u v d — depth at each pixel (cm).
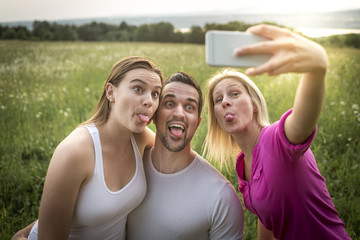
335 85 303
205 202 94
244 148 95
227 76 93
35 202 150
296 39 49
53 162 83
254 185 88
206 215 94
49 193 81
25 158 197
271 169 80
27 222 136
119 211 89
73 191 82
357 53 516
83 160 83
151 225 97
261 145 84
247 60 50
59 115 248
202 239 97
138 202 95
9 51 682
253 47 48
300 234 84
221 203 94
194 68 393
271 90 277
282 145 76
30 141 211
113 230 94
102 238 92
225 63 50
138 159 96
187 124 93
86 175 84
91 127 89
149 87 84
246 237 127
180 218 94
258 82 274
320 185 84
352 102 257
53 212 82
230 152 109
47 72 430
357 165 169
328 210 85
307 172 81
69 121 236
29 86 351
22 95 301
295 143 70
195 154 102
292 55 48
